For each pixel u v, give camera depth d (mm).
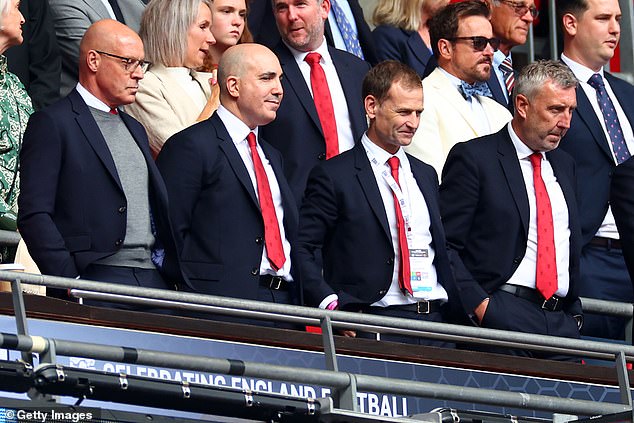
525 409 26672
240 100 28375
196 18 30391
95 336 24266
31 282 22391
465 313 28812
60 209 26625
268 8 34188
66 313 24156
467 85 32938
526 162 30562
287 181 30672
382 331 24734
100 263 26703
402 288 28578
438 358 27453
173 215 27625
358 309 28406
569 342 25922
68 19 32344
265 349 25734
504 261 29922
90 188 26719
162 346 24812
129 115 27859
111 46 27219
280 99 28516
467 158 30297
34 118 26812
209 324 25328
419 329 24812
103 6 32781
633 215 31359
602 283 33656
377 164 29016
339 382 23625
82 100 27219
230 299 23531
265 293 27906
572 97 30375
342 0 35188
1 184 27953
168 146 28047
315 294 27969
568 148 34125
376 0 40969
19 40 28281
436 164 32125
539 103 30250
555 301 30062
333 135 31172
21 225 26297
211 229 27719
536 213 30250
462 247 30094
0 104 28156
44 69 31953
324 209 28641
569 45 35406
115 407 23781
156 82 30047
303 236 28500
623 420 24875
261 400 23297
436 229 28984
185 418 24031
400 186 28969
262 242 27906
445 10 33031
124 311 24625
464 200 30156
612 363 33094
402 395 24297
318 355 26250
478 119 32812
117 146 27188
